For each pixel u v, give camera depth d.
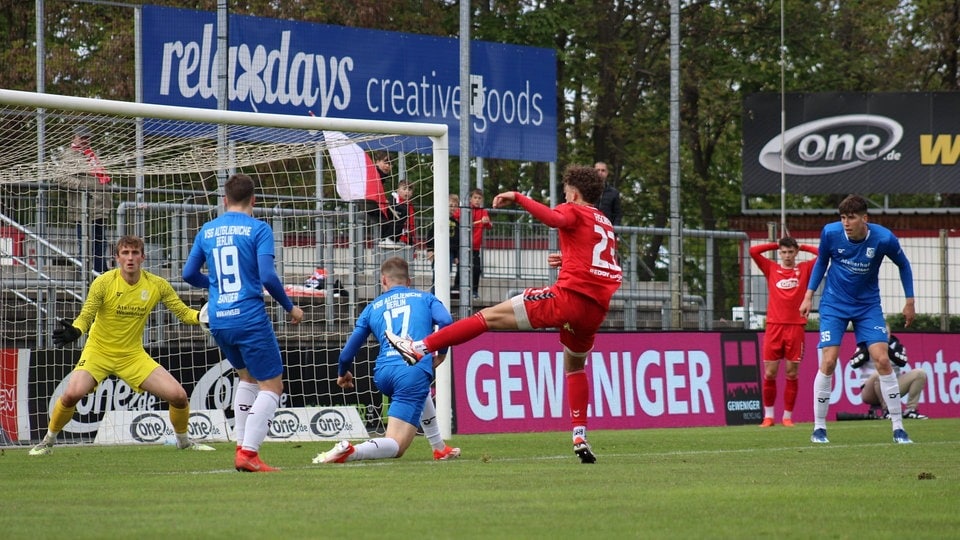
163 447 29.00
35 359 32.59
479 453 26.22
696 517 14.34
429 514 14.58
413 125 31.56
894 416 29.55
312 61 44.88
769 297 39.03
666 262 55.84
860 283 29.48
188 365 33.50
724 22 82.19
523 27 74.50
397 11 68.38
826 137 71.56
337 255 37.69
